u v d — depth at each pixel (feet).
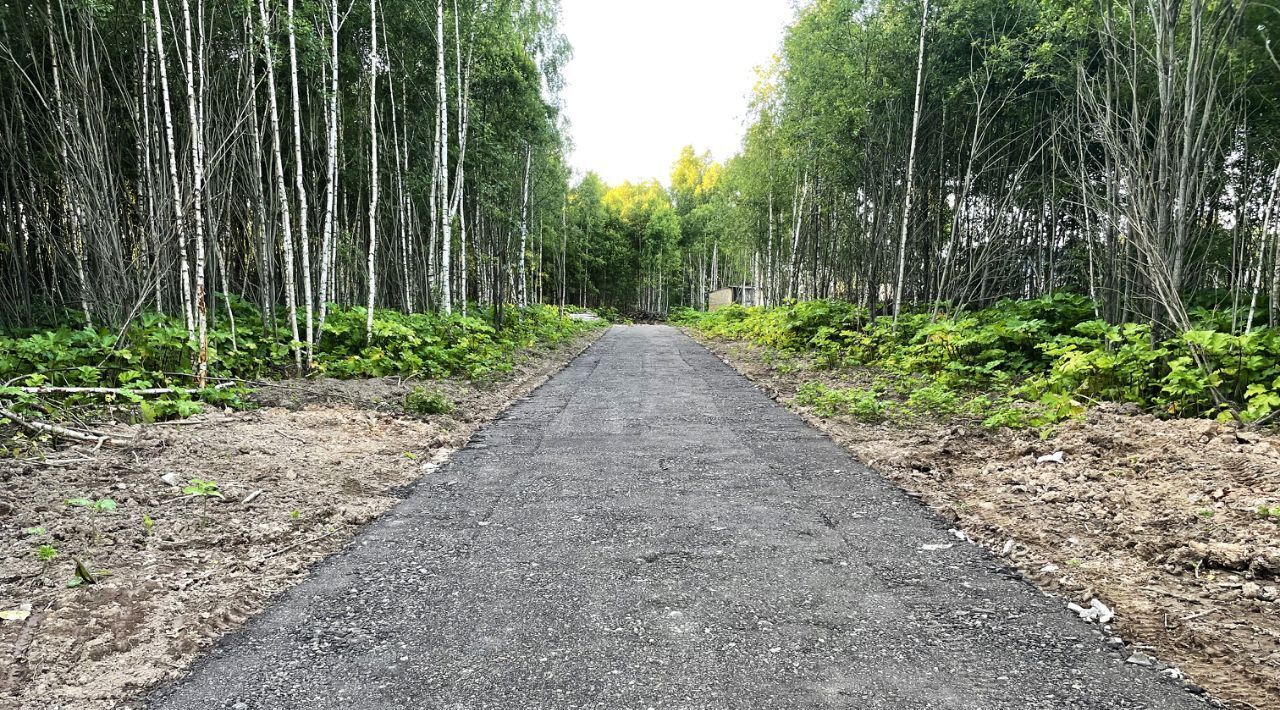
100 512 12.28
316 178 42.86
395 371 33.06
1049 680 7.11
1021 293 48.88
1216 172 31.07
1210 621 8.36
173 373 25.12
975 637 8.10
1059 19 31.45
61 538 11.05
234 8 30.17
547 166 80.23
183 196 28.84
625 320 168.66
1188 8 25.18
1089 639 8.02
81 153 29.86
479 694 6.95
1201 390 18.81
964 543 11.41
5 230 35.73
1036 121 40.34
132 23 30.66
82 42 29.01
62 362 24.13
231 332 28.58
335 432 20.04
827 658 7.62
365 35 41.91
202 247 24.39
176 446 16.56
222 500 13.43
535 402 28.25
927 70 40.34
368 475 15.90
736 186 86.07
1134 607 8.79
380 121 46.26
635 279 188.96
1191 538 10.87
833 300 55.21
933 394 23.94
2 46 28.91
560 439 20.47
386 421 22.17
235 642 8.14
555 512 13.26
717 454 18.29
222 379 25.95
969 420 21.90
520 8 56.18
